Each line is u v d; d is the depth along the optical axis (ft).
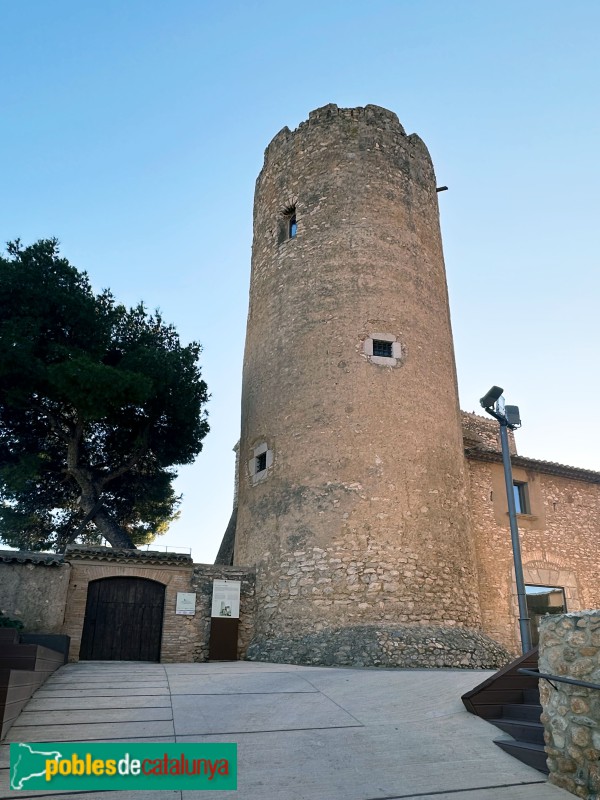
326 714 24.14
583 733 17.80
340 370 49.52
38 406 59.00
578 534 61.77
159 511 73.51
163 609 45.06
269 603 45.60
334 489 45.91
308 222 56.18
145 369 60.23
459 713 23.98
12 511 66.44
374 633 40.55
